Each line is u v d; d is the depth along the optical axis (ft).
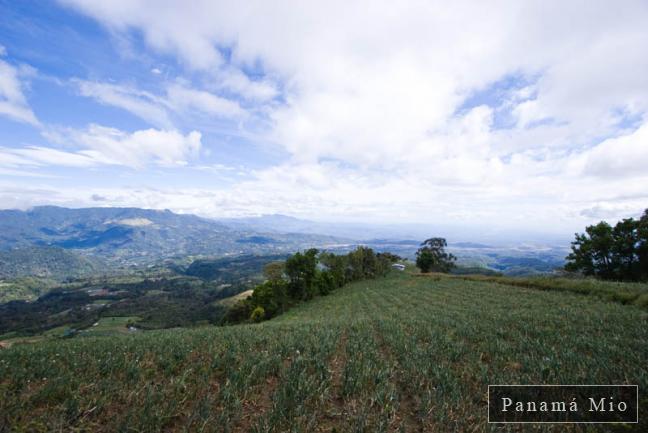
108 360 29.84
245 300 211.20
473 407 22.15
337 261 236.63
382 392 23.89
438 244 303.07
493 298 97.55
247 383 25.39
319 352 34.99
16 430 18.03
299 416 20.51
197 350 36.45
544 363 29.58
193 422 19.74
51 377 25.72
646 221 115.14
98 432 18.44
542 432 18.94
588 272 132.05
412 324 58.23
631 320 48.67
